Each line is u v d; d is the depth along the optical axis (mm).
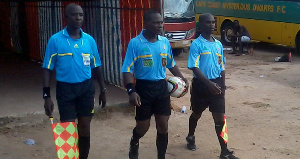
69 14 4359
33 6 12039
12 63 12180
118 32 8117
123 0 7746
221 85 5145
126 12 7711
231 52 15812
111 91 8391
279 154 5605
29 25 12602
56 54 4383
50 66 4398
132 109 7309
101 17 8688
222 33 17594
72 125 4465
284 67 12469
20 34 13398
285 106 8008
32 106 7367
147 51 4434
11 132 6207
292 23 14789
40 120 6695
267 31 15797
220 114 5094
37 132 6262
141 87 4500
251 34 16516
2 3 14664
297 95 8922
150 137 6168
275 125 6836
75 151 4469
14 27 13859
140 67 4477
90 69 4586
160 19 4426
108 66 8734
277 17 15297
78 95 4504
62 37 4395
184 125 6742
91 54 4590
